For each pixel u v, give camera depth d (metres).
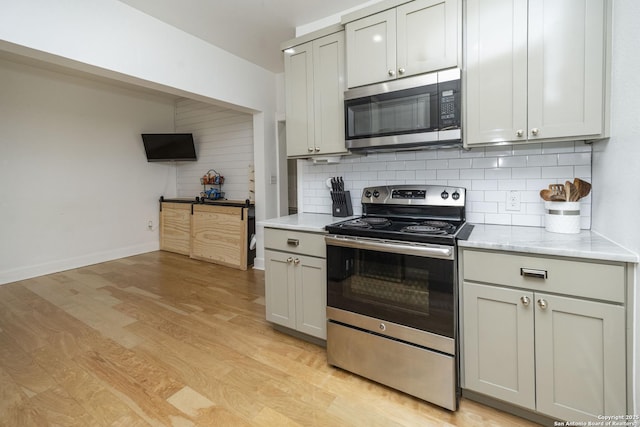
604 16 1.42
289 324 2.28
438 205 2.08
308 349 2.20
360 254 1.82
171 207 5.13
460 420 1.53
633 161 1.22
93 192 4.49
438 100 1.79
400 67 1.93
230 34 3.06
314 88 2.39
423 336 1.62
